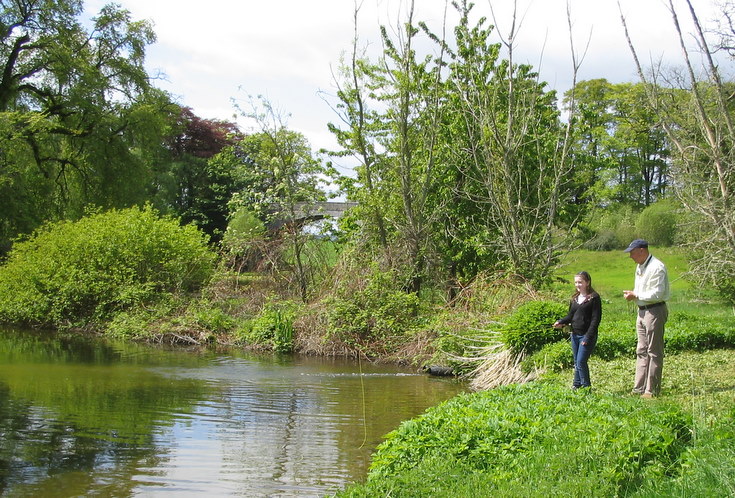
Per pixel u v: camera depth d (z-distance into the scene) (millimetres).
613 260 43156
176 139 56281
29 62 34531
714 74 7883
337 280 20703
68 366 15859
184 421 10570
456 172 23406
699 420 7258
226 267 25609
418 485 6035
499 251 21156
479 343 15977
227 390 13250
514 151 20906
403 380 14969
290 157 24938
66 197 36844
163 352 18844
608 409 7793
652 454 6238
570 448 6359
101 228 25016
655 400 8852
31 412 11016
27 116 32594
